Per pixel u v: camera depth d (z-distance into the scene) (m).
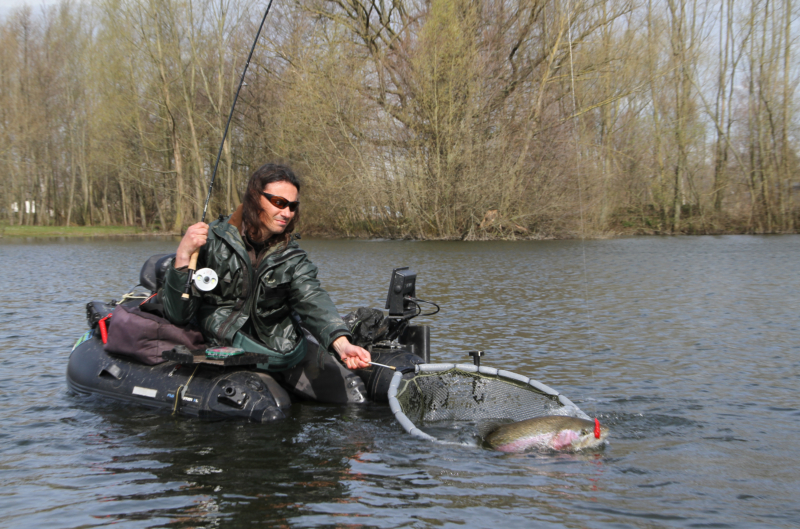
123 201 49.16
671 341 6.48
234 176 38.56
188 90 36.72
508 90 30.09
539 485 2.85
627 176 34.25
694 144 34.62
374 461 3.16
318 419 3.91
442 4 27.94
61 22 44.19
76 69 44.88
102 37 36.19
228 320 4.10
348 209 32.41
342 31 30.50
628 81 29.94
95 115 38.91
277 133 33.56
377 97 30.67
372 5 31.72
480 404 4.03
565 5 28.92
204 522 2.50
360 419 3.90
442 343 6.35
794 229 33.47
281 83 32.66
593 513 2.57
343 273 13.75
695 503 2.66
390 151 30.92
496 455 3.24
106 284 11.90
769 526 2.46
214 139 37.06
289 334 4.21
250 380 4.00
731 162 34.75
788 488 2.81
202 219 4.17
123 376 4.30
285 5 31.61
